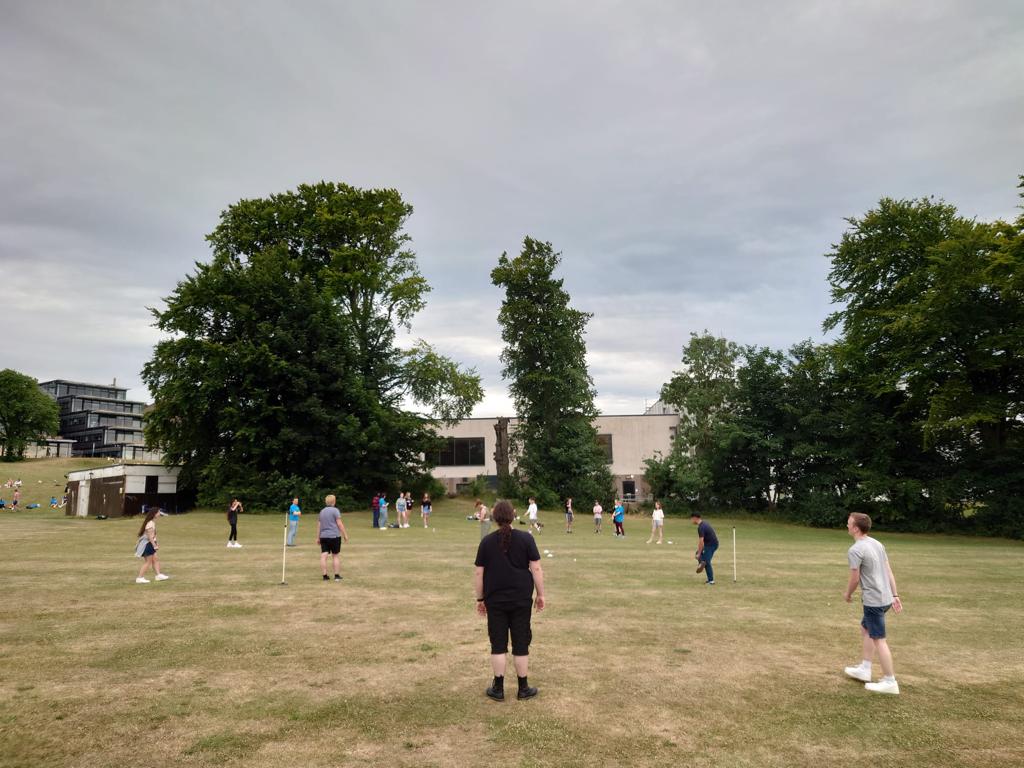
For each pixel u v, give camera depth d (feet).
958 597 43.24
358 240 150.41
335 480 140.77
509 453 182.80
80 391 516.73
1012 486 120.26
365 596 40.06
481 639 29.35
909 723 19.48
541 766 16.26
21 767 15.84
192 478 135.64
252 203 148.46
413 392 152.76
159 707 20.20
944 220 127.44
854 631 31.86
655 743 17.79
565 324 170.09
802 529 134.31
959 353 120.26
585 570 55.31
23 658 25.27
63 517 131.54
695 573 53.78
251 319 132.87
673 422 196.65
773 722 19.45
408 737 18.07
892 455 134.10
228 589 41.98
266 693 21.68
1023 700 21.72
